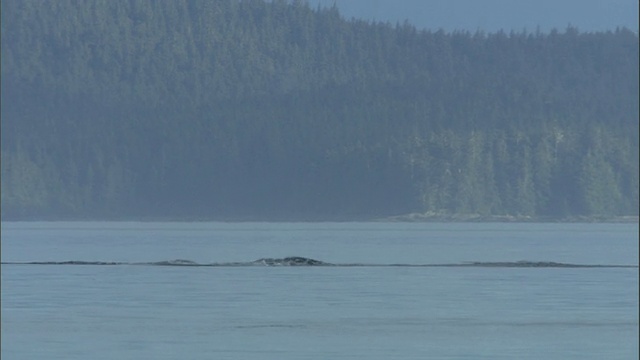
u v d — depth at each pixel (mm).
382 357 191250
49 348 197375
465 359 189875
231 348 198250
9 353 192875
